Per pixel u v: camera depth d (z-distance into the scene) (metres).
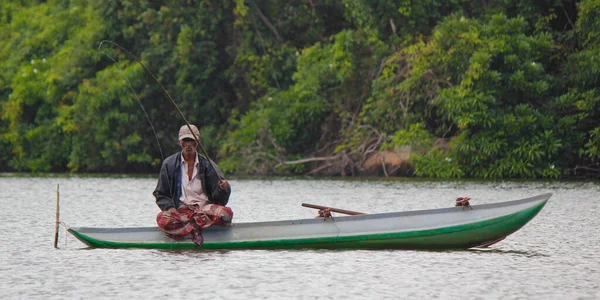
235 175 95.75
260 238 32.22
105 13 112.19
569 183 72.44
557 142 80.00
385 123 89.25
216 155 107.94
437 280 26.14
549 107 82.38
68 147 111.12
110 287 25.28
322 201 55.84
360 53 95.75
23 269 28.36
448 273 27.30
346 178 85.12
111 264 29.12
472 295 24.05
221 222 32.16
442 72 86.56
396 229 32.00
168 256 30.75
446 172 82.00
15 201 57.75
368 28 95.94
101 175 101.56
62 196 62.81
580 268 28.36
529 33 89.56
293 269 28.03
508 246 33.62
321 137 96.38
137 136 105.75
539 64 82.31
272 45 107.44
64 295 24.25
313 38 108.56
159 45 107.94
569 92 81.94
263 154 96.12
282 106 97.88
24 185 78.00
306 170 95.88
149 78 107.44
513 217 31.36
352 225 32.22
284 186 72.44
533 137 81.00
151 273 27.36
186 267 28.44
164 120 109.44
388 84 89.44
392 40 94.44
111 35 111.94
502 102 84.19
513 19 84.75
